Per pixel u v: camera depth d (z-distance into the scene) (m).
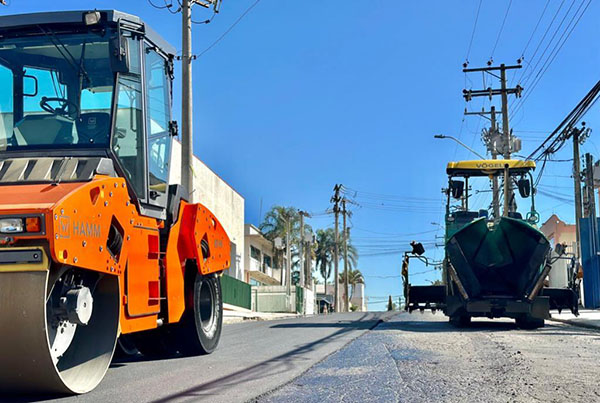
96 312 6.38
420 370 7.48
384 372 7.35
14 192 5.86
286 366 7.98
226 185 40.78
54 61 7.21
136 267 6.90
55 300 5.80
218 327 9.87
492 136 33.94
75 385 5.92
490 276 15.45
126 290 6.64
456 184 16.67
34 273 5.33
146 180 7.36
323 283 95.19
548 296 15.62
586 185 28.02
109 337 6.32
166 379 7.03
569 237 44.16
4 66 7.23
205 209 9.01
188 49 19.41
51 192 5.75
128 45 7.08
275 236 58.78
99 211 6.02
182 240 8.49
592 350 9.62
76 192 5.68
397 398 5.80
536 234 14.41
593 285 27.34
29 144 6.99
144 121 7.49
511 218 14.55
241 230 45.62
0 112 7.11
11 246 5.35
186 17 19.44
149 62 7.98
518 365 7.86
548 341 11.17
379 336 12.49
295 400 5.75
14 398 5.88
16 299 5.29
